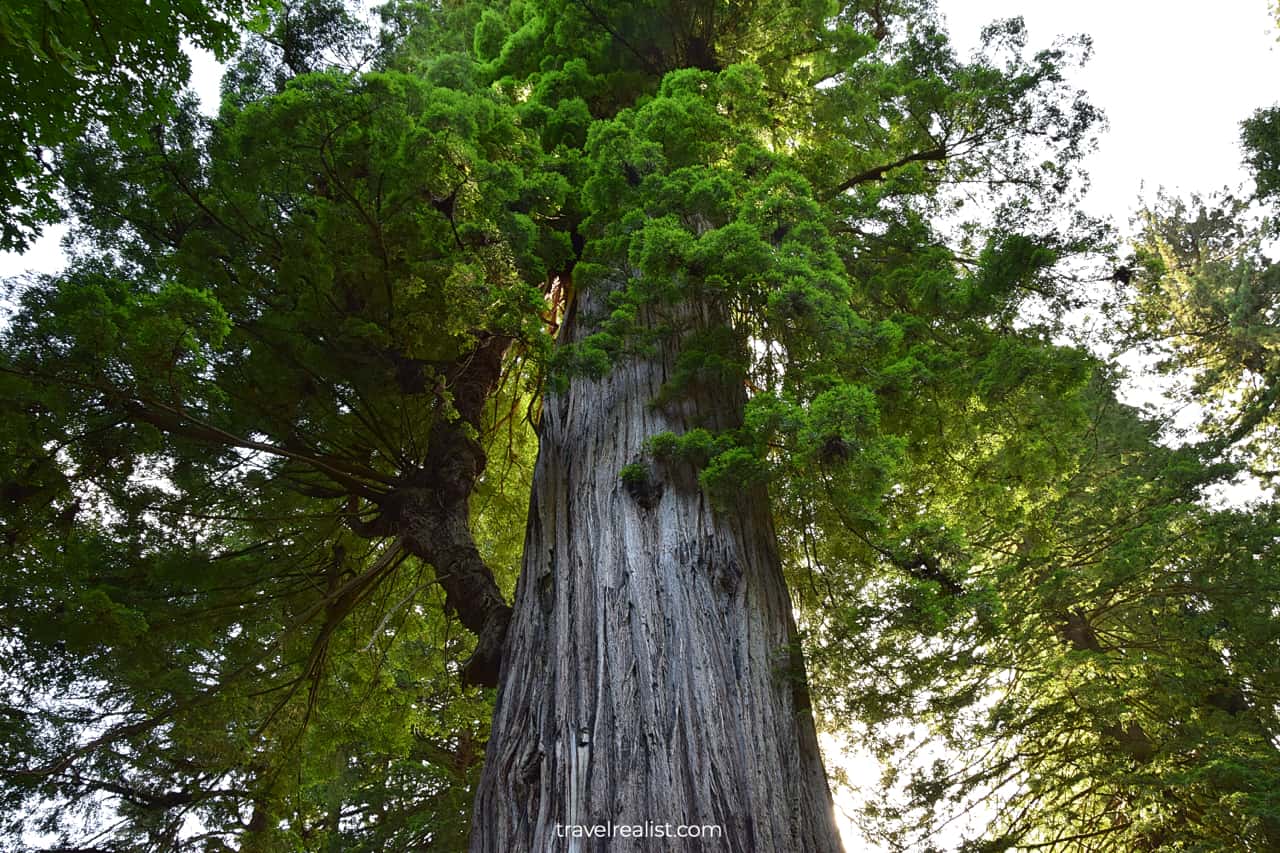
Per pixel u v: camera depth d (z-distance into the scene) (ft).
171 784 34.45
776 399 19.76
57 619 23.49
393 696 35.55
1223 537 33.45
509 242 23.02
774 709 17.90
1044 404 25.86
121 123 19.40
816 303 19.60
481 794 17.48
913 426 24.80
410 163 22.25
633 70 34.65
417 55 32.12
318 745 35.47
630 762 16.15
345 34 26.73
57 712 29.22
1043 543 32.42
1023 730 32.91
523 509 39.78
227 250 24.85
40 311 21.02
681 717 16.78
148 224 25.88
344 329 25.48
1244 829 25.64
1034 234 25.26
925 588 19.56
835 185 31.01
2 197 18.37
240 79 26.45
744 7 34.50
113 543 26.94
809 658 19.57
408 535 25.66
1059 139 29.04
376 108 21.80
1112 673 32.55
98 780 32.17
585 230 25.76
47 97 17.95
